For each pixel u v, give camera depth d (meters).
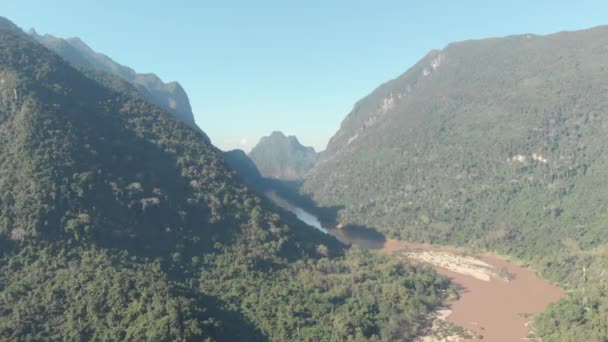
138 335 100.50
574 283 174.38
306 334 123.81
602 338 118.94
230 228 169.50
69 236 126.44
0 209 124.62
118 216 142.12
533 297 168.12
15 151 140.25
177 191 171.12
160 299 112.31
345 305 143.62
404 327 138.38
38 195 128.62
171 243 149.25
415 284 166.75
